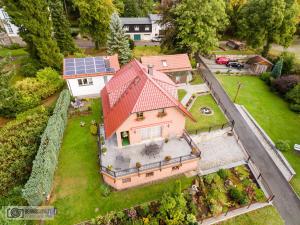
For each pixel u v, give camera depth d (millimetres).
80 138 27844
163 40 45531
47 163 20828
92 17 47688
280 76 42906
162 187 22828
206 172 24703
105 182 22797
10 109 30531
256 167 26047
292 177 25000
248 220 20578
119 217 19484
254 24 48781
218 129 30219
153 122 22969
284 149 27797
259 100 38281
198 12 38844
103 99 26938
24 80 34938
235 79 44344
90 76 33969
